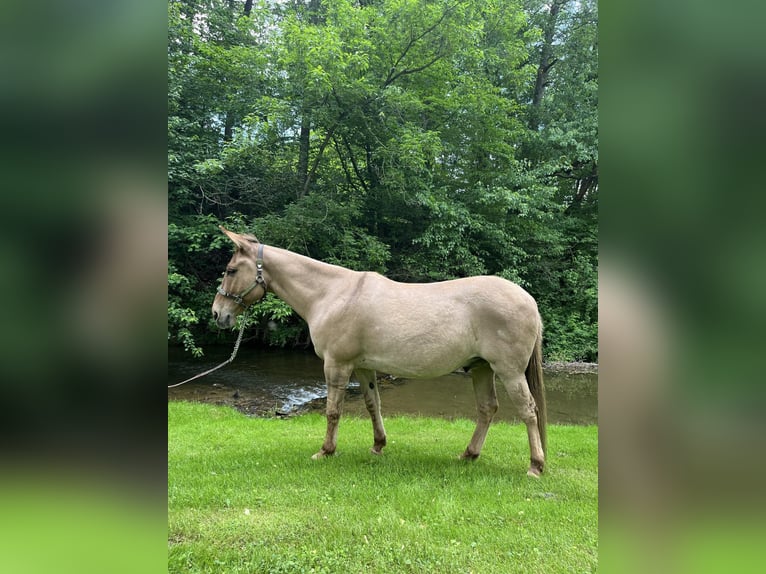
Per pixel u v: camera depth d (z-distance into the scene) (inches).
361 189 452.8
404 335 127.2
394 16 393.4
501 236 430.9
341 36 383.2
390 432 189.6
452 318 125.8
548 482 122.4
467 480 123.7
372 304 130.7
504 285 127.6
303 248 372.8
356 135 398.6
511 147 461.7
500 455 151.7
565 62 544.1
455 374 360.2
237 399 287.0
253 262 141.9
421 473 128.8
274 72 383.6
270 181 400.8
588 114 504.4
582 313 476.7
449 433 189.0
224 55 373.4
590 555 82.9
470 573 77.5
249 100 387.5
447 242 418.6
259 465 135.0
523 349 125.0
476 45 438.0
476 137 457.4
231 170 381.4
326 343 136.3
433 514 100.7
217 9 422.6
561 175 541.0
